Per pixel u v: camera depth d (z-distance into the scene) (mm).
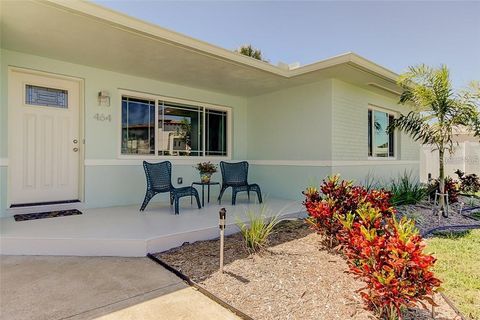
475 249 3955
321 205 3777
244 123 7949
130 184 5902
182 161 6750
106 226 4094
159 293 2627
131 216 4746
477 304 2525
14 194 4797
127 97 5945
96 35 4043
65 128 5281
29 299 2480
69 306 2385
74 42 4277
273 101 7305
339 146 6344
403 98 5969
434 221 5488
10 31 3912
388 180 8016
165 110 6500
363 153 7102
